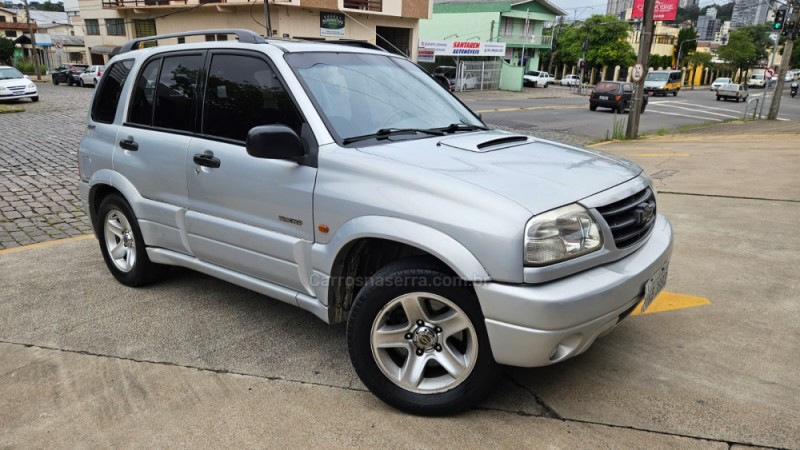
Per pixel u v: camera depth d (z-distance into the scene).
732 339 3.59
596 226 2.61
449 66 43.00
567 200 2.57
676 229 5.91
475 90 43.28
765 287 4.38
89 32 42.72
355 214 2.79
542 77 52.59
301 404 2.95
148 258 4.28
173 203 3.79
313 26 29.66
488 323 2.49
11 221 6.50
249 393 3.04
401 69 3.94
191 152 3.58
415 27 34.56
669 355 3.40
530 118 22.56
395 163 2.78
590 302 2.46
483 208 2.47
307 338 3.67
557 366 3.28
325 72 3.38
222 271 3.63
